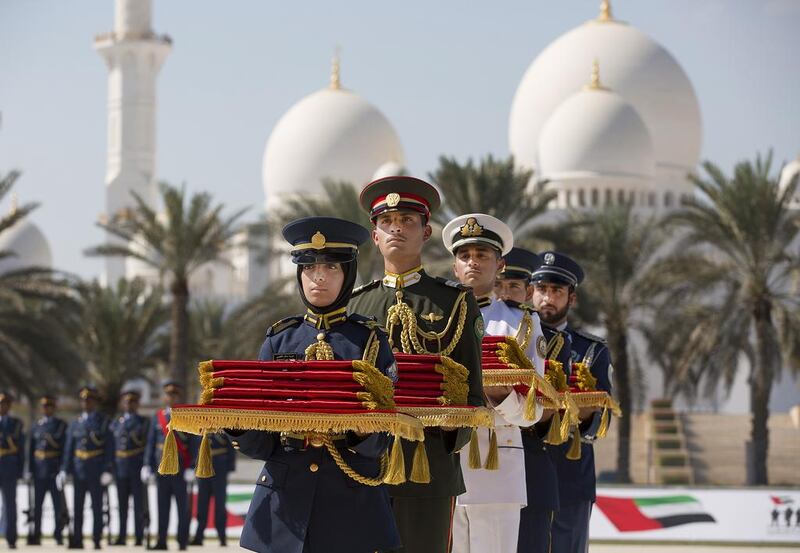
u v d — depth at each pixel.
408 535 8.78
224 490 26.53
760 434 46.53
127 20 103.06
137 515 27.31
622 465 41.59
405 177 9.18
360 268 47.94
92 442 26.66
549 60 97.25
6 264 104.75
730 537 27.98
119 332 58.69
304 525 7.38
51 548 27.16
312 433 7.43
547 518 11.16
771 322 46.81
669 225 52.72
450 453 8.77
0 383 46.25
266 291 52.38
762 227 45.75
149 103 103.19
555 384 10.87
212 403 7.40
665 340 48.59
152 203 103.12
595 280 49.12
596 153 86.88
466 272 10.69
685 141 94.88
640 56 95.12
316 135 97.88
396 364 8.04
